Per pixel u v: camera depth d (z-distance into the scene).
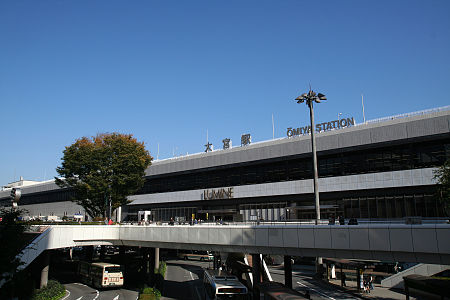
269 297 26.12
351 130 62.59
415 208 55.62
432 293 29.44
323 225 29.42
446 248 23.72
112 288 45.72
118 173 54.75
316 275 51.38
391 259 26.42
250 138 78.75
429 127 54.66
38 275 40.66
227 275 35.50
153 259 48.75
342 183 62.53
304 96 38.94
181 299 39.03
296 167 70.38
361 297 38.69
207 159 82.81
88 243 44.00
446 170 37.66
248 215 75.19
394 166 58.69
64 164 53.44
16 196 47.72
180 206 88.31
